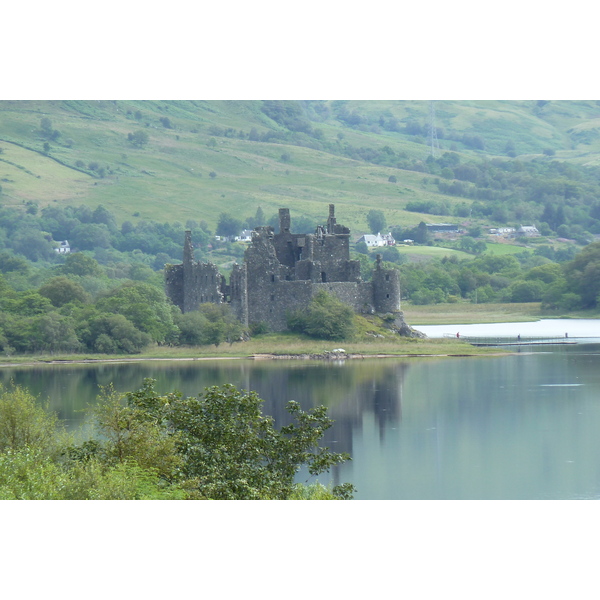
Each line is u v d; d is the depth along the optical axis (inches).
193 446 6776.6
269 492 6668.3
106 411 7052.2
